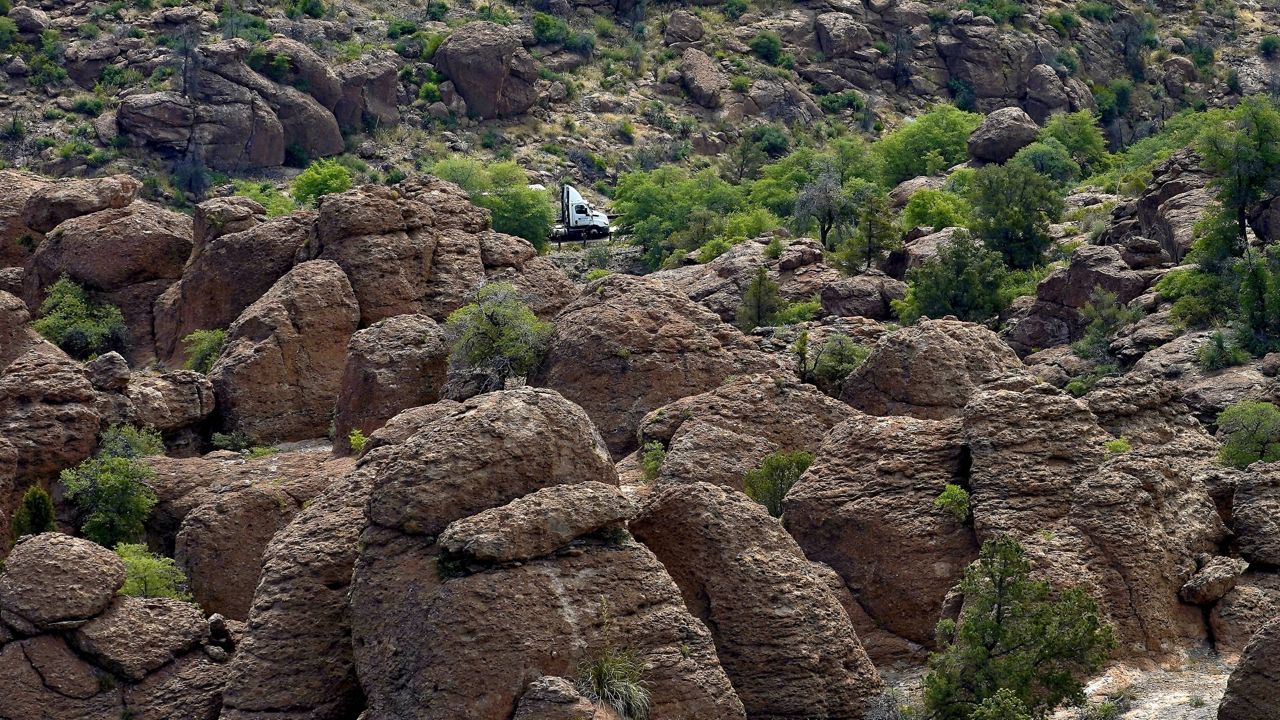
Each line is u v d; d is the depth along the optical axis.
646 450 58.38
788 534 44.12
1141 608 42.72
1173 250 89.31
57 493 59.69
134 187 89.94
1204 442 50.38
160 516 59.47
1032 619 39.78
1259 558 44.62
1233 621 42.91
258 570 56.28
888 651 46.06
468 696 38.06
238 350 69.50
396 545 40.75
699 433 56.06
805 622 42.47
